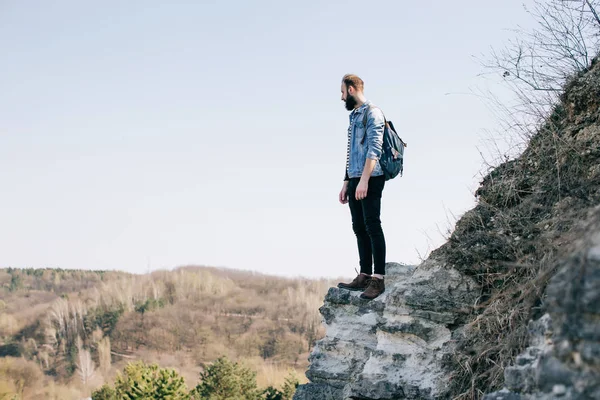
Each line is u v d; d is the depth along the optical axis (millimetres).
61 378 107625
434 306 4566
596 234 2543
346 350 5156
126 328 123562
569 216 3793
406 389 4387
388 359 4633
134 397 26547
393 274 5820
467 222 4961
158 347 115375
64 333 124250
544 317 2977
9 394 84875
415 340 4598
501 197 4941
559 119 5078
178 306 132250
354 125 5270
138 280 149000
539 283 3568
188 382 100875
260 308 130250
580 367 2320
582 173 4328
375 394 4504
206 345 114500
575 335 2348
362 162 5168
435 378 4340
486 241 4621
